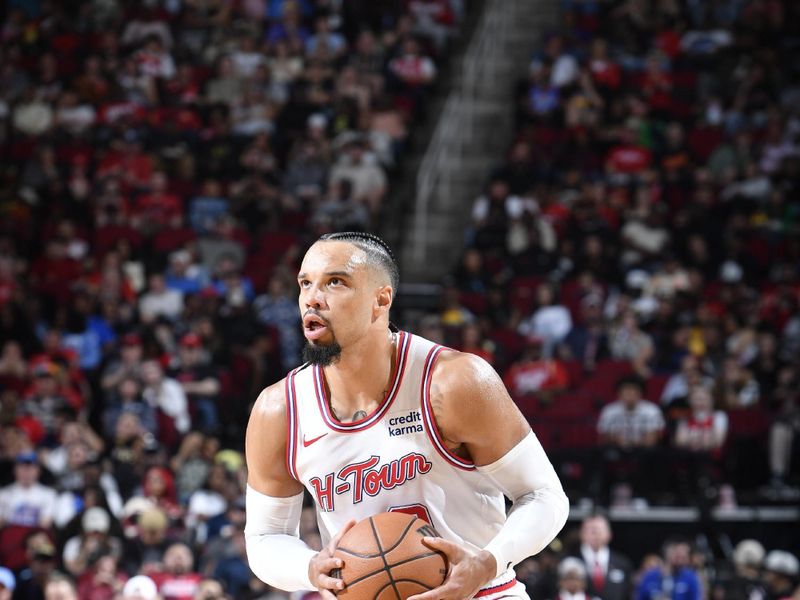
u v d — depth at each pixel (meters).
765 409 18.91
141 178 25.94
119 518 15.84
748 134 26.98
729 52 29.83
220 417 19.48
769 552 17.70
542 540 5.39
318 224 23.56
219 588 13.34
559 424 18.84
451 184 27.84
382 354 5.36
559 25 31.61
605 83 28.39
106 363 19.98
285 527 5.73
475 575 5.10
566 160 26.67
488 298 22.33
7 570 14.48
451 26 30.41
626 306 21.09
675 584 14.74
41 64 29.17
